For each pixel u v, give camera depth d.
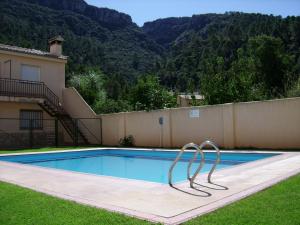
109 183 7.26
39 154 16.17
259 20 86.31
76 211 4.92
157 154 16.59
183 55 91.88
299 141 14.05
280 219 4.20
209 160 14.27
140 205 5.20
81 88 34.47
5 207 5.32
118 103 31.34
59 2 137.88
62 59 25.28
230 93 23.53
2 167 10.81
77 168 13.82
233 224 4.08
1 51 21.72
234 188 6.24
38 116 23.66
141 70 103.06
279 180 6.77
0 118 20.80
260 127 15.27
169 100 27.45
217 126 16.81
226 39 78.50
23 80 22.72
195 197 5.61
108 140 22.67
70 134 23.33
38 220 4.56
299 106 14.06
